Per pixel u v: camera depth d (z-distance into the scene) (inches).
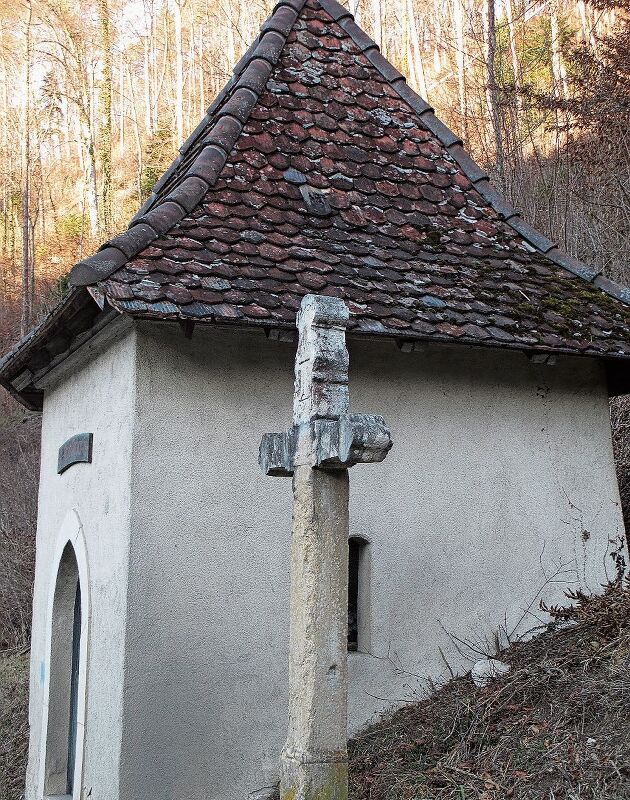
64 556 277.0
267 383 220.5
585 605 222.8
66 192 1418.6
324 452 138.6
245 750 205.5
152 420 207.9
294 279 215.0
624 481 325.7
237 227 225.9
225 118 256.5
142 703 197.3
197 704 202.4
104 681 209.6
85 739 220.8
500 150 538.9
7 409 795.4
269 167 250.1
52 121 1460.4
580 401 259.8
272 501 216.7
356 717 218.7
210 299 197.6
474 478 241.1
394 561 228.8
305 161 258.5
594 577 251.3
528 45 791.1
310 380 146.3
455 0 852.0
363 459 136.3
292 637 142.2
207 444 212.2
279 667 211.8
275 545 215.5
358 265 229.6
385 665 223.8
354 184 260.1
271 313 199.5
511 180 526.6
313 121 271.3
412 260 242.4
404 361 237.1
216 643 206.4
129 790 193.0
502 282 248.8
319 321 148.5
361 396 231.0
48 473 317.7
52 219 1336.1
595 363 263.9
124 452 209.9
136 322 209.8
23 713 380.2
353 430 133.6
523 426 249.9
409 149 282.4
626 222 404.2
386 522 229.5
